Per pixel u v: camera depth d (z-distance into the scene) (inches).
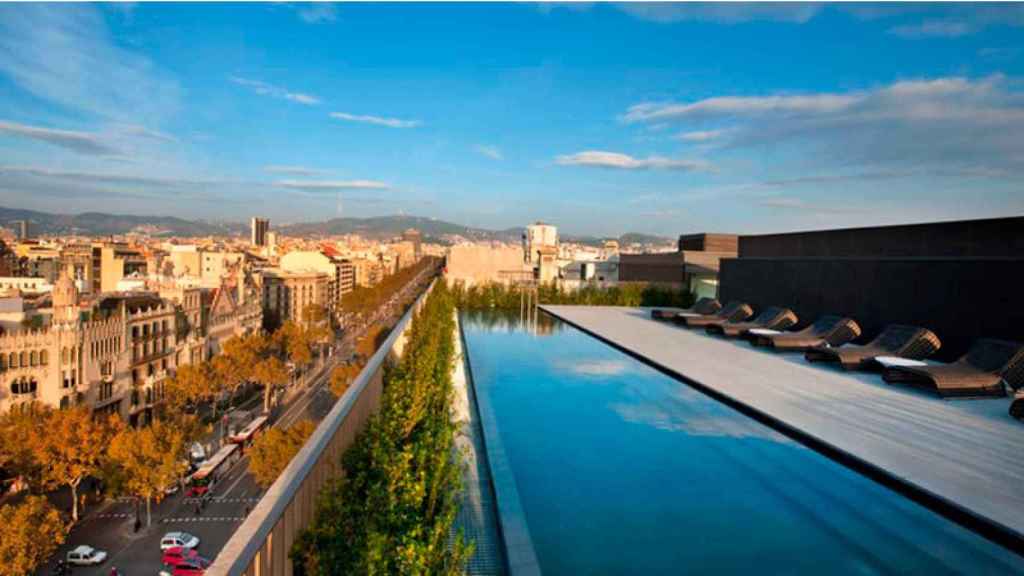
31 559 767.7
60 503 1090.7
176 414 1453.0
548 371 792.3
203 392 1523.1
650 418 537.3
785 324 953.5
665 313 1273.4
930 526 307.3
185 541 944.3
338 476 280.7
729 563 281.3
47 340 1235.2
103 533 982.4
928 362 647.1
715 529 317.1
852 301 894.4
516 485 382.3
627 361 840.3
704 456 434.3
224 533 999.0
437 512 286.0
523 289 2123.5
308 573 191.9
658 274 2197.3
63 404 1257.4
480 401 600.7
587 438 480.7
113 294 1635.1
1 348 1164.5
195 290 1899.6
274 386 1975.9
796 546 298.2
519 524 301.7
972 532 285.3
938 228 777.6
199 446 1365.7
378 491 233.3
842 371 673.0
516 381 727.1
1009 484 323.6
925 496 314.3
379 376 454.3
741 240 1284.4
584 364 845.8
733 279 1267.2
